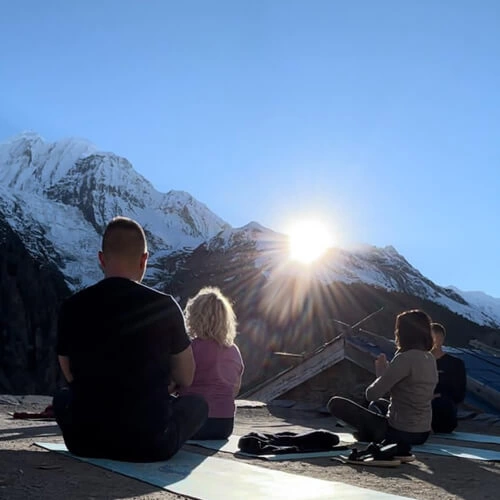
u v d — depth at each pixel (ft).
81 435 15.29
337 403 21.49
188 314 22.38
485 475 15.71
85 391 15.16
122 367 14.92
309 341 224.33
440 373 27.61
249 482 13.30
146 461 15.31
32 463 15.03
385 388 20.47
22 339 360.07
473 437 25.39
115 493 11.98
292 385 45.93
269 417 36.81
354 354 42.78
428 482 14.62
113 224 15.85
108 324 14.98
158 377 15.16
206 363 21.58
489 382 37.11
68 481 12.97
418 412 20.66
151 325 15.05
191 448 19.38
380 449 17.04
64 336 15.38
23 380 339.77
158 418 15.10
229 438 21.99
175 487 12.62
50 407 31.91
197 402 16.78
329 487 12.98
